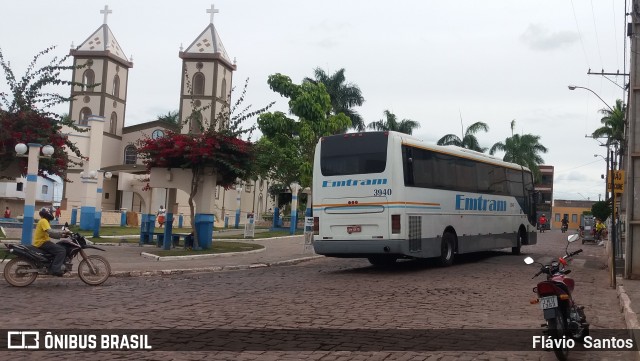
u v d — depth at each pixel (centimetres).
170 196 2314
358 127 4794
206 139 2152
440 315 1032
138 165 5425
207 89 5856
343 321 961
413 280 1516
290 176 3859
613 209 1484
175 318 971
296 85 3941
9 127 1811
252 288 1344
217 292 1274
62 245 1349
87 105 5884
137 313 1014
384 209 1627
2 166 1870
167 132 2259
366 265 1967
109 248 2327
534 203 2547
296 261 2089
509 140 5862
